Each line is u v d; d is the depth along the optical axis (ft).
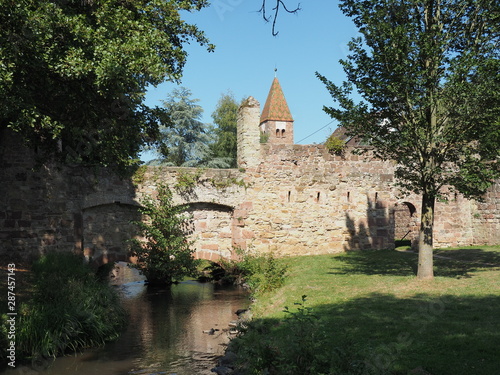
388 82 35.17
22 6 28.99
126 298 50.11
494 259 51.52
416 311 28.22
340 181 66.13
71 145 44.04
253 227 62.08
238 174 61.87
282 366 19.03
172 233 57.72
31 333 28.94
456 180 36.27
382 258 56.95
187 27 43.96
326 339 23.06
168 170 58.08
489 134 32.65
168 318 40.16
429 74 35.01
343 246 65.82
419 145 36.45
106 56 31.94
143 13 41.11
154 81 36.47
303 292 37.86
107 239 55.21
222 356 28.58
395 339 23.04
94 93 35.88
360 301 32.14
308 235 64.44
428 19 36.52
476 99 32.42
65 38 33.37
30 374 26.00
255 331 26.68
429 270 38.58
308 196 64.69
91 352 30.27
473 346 21.22
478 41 34.65
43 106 36.04
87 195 54.03
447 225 69.05
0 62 28.58
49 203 52.80
